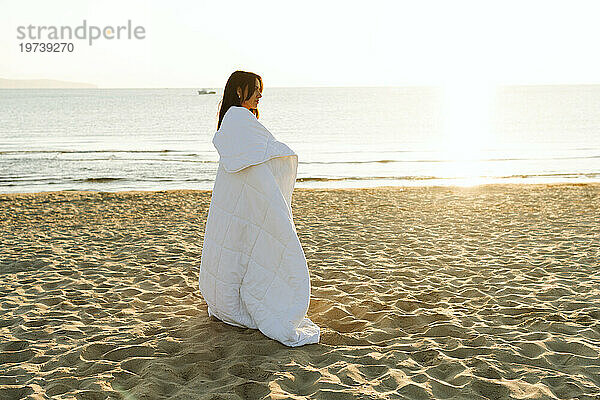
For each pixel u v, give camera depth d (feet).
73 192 42.78
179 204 36.65
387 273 18.35
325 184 52.13
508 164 66.44
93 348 11.91
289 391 9.78
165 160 70.18
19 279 17.78
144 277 18.08
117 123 144.15
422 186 46.75
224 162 11.93
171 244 23.39
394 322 13.57
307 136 107.45
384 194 41.01
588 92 569.64
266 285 12.01
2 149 82.48
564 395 9.54
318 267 19.20
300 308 11.64
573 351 11.55
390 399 9.42
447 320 13.61
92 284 17.25
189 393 9.70
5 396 9.78
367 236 24.91
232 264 12.27
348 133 114.32
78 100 370.12
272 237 11.84
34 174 58.49
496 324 13.46
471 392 9.70
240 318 12.59
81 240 24.38
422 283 17.13
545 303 14.98
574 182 51.16
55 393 9.82
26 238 24.91
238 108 12.16
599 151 78.69
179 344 12.07
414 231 26.16
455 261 19.99
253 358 11.15
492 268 18.92
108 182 53.98
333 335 12.50
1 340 12.53
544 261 19.72
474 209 33.45
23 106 258.78
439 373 10.58
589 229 26.16
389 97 437.17
